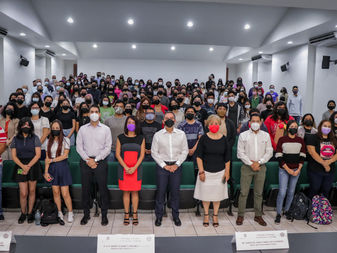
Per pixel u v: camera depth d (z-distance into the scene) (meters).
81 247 1.88
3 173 4.99
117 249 1.85
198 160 4.23
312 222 4.53
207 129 4.63
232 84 13.90
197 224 4.40
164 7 11.53
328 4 7.64
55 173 4.26
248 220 4.59
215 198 4.19
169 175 4.27
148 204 4.55
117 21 12.20
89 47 18.84
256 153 4.34
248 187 4.42
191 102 8.02
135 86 14.05
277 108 5.39
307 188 4.82
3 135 4.27
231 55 18.59
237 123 6.80
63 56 19.28
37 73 16.83
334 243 1.96
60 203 4.37
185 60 20.20
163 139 4.24
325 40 11.07
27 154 4.23
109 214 4.71
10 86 12.45
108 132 4.29
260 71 18.61
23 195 4.29
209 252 1.85
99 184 4.25
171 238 2.00
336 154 4.56
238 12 11.77
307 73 12.77
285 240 1.93
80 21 12.16
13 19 9.48
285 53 14.68
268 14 11.85
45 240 1.94
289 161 4.43
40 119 5.18
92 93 10.44
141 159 4.18
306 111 12.88
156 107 6.38
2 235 1.86
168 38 13.41
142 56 19.64
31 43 14.14
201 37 13.33
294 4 7.72
